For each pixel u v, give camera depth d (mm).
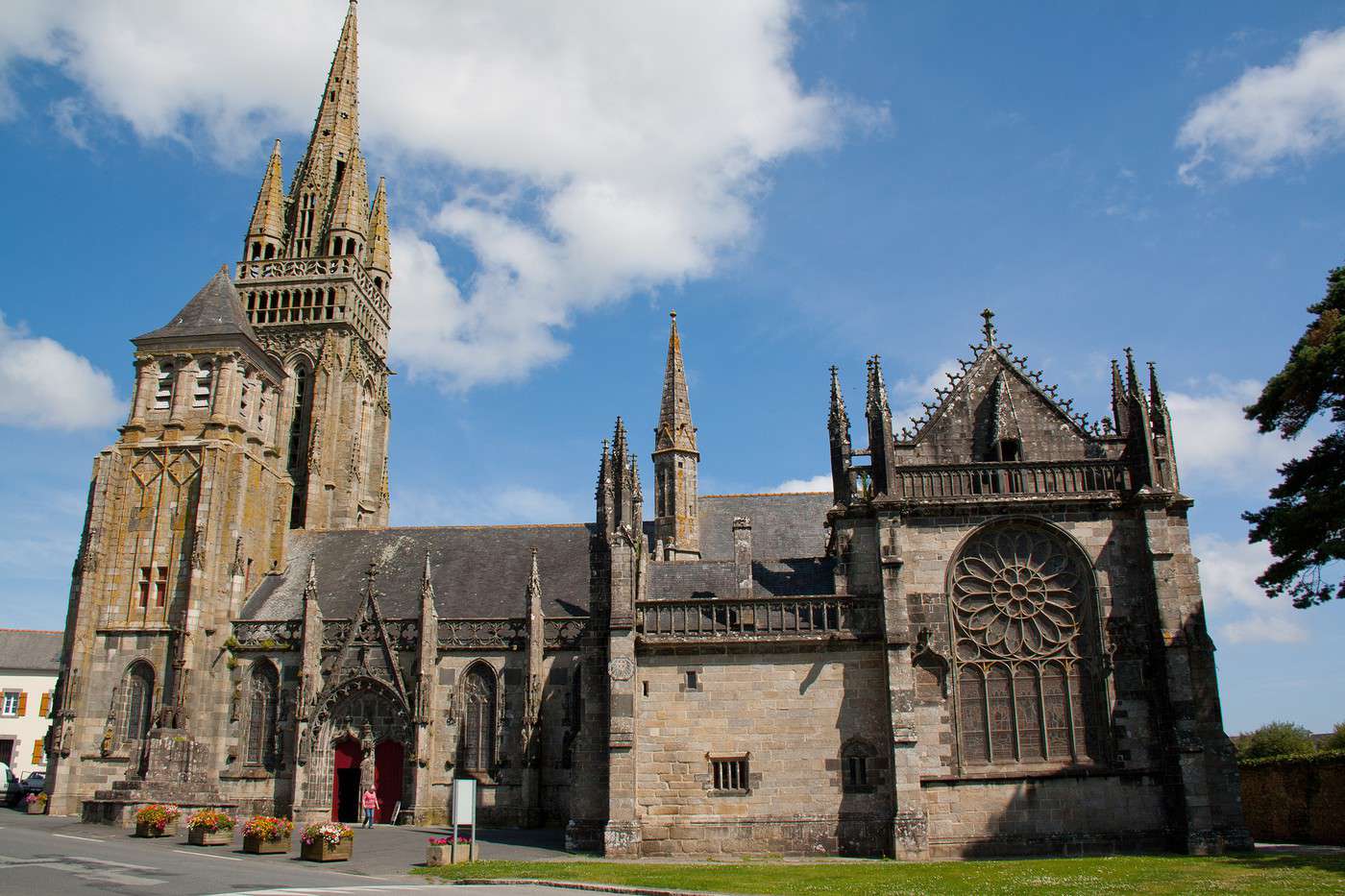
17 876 32844
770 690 46875
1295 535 42281
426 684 63250
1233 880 33062
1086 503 48188
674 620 48125
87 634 67312
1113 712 46094
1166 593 46125
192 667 65562
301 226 104125
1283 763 56062
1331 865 36094
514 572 71250
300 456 93438
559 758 61750
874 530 49219
